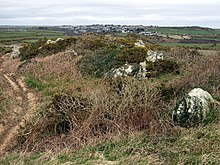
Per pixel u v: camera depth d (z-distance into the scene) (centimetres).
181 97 562
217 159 380
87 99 580
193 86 624
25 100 842
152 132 481
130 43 1470
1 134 593
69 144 486
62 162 414
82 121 531
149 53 1026
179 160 388
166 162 390
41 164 414
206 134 437
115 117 527
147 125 514
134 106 535
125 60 1007
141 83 625
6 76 1248
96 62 1084
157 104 555
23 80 1097
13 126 632
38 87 953
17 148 514
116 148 440
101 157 418
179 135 460
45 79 1038
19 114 702
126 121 523
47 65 1195
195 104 501
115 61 1020
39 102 787
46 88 918
